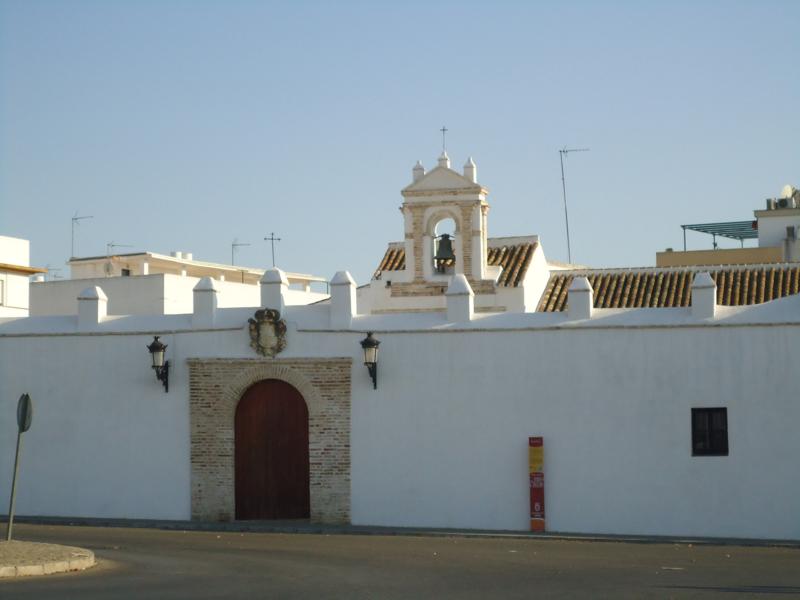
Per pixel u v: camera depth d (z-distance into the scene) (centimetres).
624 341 2670
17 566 1869
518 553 2264
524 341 2727
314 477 2811
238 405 2878
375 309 3684
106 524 2803
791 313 2597
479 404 2745
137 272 5759
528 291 3697
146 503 2883
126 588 1723
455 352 2762
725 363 2617
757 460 2594
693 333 2636
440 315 2791
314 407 2820
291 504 2853
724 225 5700
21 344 2977
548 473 2695
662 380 2647
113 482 2906
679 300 3725
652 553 2308
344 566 2011
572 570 1992
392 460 2783
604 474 2667
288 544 2409
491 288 3603
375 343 2759
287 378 2838
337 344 2820
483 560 2128
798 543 2492
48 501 2939
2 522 2844
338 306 2828
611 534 2634
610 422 2670
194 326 2881
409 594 1681
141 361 2906
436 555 2205
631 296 3806
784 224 5372
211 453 2853
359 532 2675
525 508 2709
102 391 2927
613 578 1889
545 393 2708
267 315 2834
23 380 2970
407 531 2662
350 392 2812
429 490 2759
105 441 2917
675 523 2627
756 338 2605
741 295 3669
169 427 2881
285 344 2838
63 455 2938
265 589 1719
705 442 2630
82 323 2947
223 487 2847
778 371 2589
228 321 2873
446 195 3612
